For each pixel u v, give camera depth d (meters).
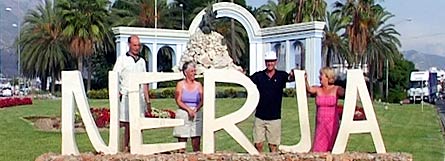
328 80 10.38
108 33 60.22
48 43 60.03
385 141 18.22
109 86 9.65
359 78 9.88
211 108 9.65
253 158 9.39
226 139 17.72
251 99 9.70
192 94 10.20
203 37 39.84
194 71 10.28
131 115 9.58
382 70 68.19
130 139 9.62
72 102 9.66
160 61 65.62
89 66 58.44
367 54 59.62
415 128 23.58
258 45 48.09
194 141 10.34
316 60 43.84
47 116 27.02
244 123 23.48
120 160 9.20
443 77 81.31
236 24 61.78
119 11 61.75
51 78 67.56
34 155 14.02
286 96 39.91
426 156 14.59
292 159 9.43
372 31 57.00
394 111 33.91
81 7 54.47
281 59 47.75
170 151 9.96
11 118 26.27
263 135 10.59
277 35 46.72
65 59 61.16
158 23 63.47
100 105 33.50
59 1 54.59
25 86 80.69
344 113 9.86
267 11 59.06
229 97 40.94
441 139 19.30
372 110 9.92
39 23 60.16
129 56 10.31
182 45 49.03
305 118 10.07
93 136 9.65
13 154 14.19
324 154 9.60
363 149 15.52
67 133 9.66
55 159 9.17
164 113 23.61
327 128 10.31
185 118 10.17
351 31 51.78
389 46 60.66
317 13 51.38
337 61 60.97
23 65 64.12
